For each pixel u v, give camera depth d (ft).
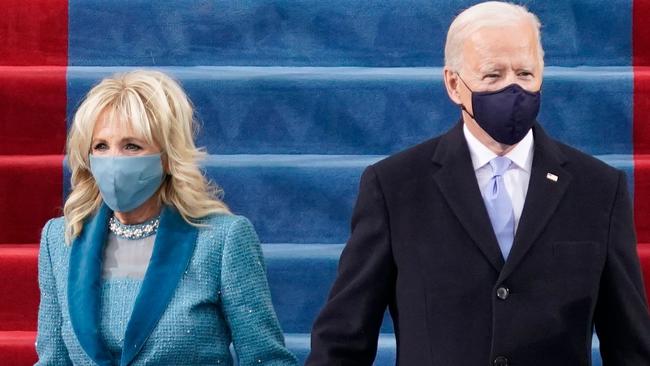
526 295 37.73
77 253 41.34
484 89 37.96
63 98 65.51
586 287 37.83
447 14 68.69
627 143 65.10
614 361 38.83
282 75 65.36
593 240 38.27
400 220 39.11
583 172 39.17
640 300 38.40
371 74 65.46
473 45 37.99
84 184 41.96
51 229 42.45
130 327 39.81
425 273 38.37
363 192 39.83
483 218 38.34
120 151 40.29
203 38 69.21
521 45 37.78
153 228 41.50
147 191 40.68
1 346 56.70
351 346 39.11
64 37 69.21
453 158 39.27
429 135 65.31
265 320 41.14
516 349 37.35
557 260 37.99
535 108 37.78
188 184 41.16
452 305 37.99
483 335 37.63
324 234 62.28
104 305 40.70
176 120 40.86
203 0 69.15
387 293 39.58
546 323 37.47
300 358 56.59
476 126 39.14
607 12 68.64
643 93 64.85
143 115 40.14
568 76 65.00
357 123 65.41
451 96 39.63
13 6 69.10
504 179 39.22
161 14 69.05
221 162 62.49
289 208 62.28
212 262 40.83
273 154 65.41
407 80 65.16
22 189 62.85
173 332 39.93
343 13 69.00
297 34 69.21
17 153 65.51
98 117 40.29
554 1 68.74
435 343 37.88
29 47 69.26
